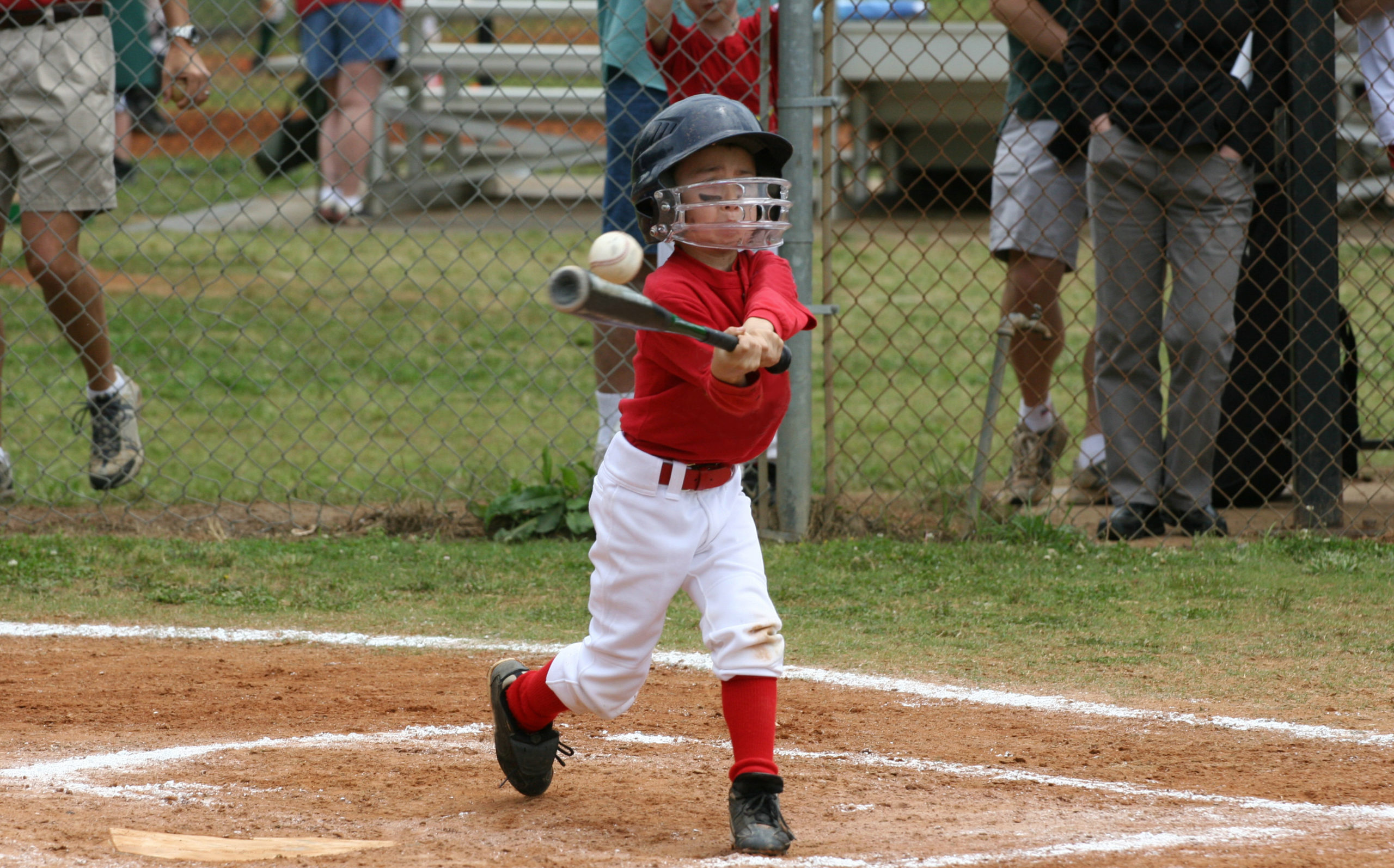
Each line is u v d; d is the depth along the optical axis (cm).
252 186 5819
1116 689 1477
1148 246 2083
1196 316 2067
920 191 5809
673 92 2139
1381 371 3288
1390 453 2794
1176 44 1986
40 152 2141
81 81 2134
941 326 4116
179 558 1998
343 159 4997
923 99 5091
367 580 1925
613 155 2192
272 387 3375
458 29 5634
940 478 2423
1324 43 2091
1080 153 2197
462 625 1730
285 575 1945
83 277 2203
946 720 1377
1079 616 1758
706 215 1000
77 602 1808
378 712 1401
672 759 1264
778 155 1063
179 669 1543
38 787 1155
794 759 1259
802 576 1934
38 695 1441
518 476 2491
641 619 1049
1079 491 2473
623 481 1033
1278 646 1628
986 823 1077
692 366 976
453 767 1231
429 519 2250
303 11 4809
